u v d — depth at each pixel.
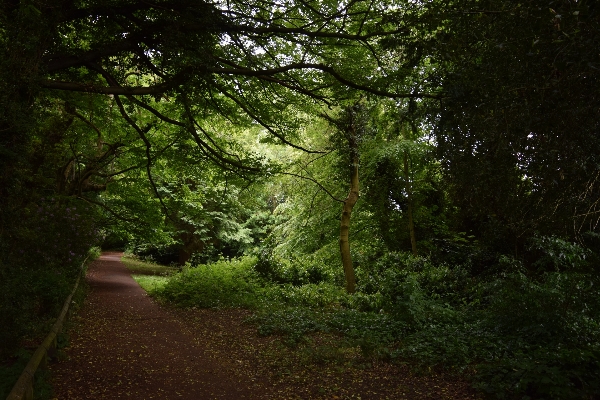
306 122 11.60
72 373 5.52
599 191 3.62
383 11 7.60
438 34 4.71
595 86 3.32
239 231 27.89
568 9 3.07
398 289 13.22
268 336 8.50
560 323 6.98
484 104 3.99
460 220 16.03
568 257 8.02
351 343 7.52
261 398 5.18
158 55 8.10
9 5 5.58
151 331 8.79
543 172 3.71
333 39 8.55
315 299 13.23
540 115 3.55
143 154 13.24
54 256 11.27
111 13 7.08
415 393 5.35
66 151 12.88
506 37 3.79
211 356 7.07
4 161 5.36
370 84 8.62
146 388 5.28
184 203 17.59
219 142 12.32
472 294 12.73
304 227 20.11
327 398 5.20
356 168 15.73
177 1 6.96
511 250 12.98
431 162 5.83
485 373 5.55
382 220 19.33
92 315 10.01
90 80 8.13
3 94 5.17
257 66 8.85
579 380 4.87
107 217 17.72
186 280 14.82
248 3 7.83
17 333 5.24
